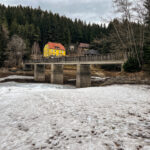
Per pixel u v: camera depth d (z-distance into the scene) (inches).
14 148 131.0
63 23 3710.6
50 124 186.9
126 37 834.2
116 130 155.0
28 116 228.7
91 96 377.4
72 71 2122.3
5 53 1855.3
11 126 191.9
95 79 1534.2
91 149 118.4
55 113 233.5
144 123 172.7
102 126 169.0
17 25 2719.0
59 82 1456.7
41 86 1111.6
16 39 2033.7
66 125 179.5
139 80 593.0
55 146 129.5
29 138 151.2
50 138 147.0
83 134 150.5
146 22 734.5
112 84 700.7
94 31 3786.9
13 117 229.6
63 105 282.5
